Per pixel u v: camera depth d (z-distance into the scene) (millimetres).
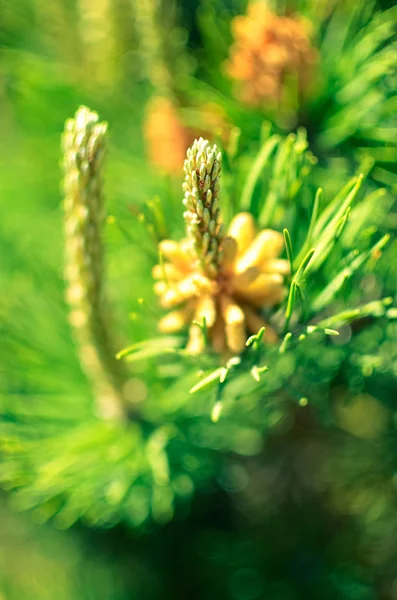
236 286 288
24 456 327
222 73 339
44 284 361
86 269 310
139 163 365
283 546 400
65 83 372
